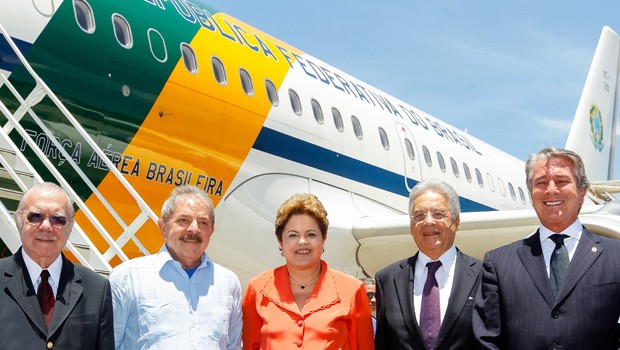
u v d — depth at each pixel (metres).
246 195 9.62
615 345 3.89
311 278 4.42
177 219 4.30
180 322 4.11
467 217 9.65
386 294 4.47
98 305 3.88
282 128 10.33
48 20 7.39
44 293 3.84
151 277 4.20
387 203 12.51
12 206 6.21
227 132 9.36
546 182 4.16
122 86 8.03
